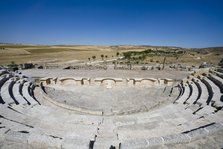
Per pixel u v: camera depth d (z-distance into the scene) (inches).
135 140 395.9
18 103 771.4
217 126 445.7
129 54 3732.8
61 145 382.0
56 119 611.8
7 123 494.0
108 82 1296.8
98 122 585.6
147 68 2118.6
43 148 385.1
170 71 1888.5
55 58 3937.0
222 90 890.7
